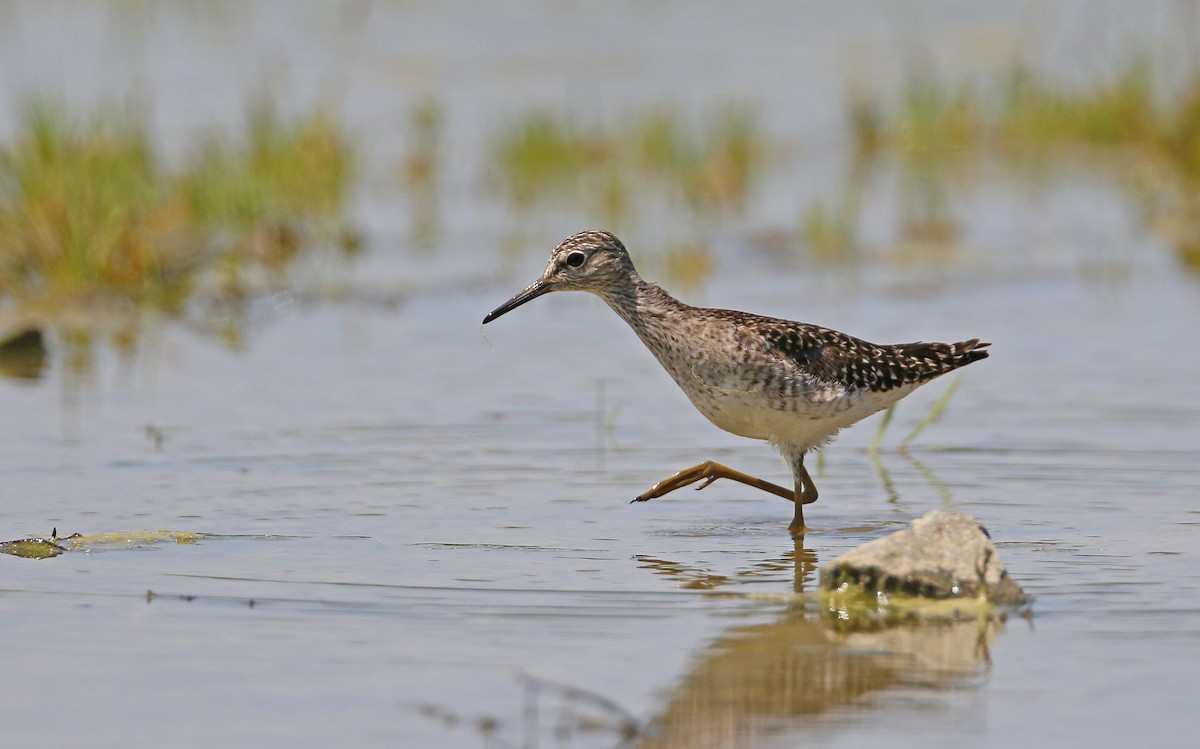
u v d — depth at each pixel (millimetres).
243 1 32781
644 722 7629
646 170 25062
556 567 10000
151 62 28469
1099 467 12312
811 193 24312
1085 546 10312
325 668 8242
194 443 13117
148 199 19906
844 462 12836
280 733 7488
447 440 13258
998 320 17484
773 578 9828
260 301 18766
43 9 31375
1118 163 26062
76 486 11836
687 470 11281
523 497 11688
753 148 25375
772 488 11297
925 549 9422
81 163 20047
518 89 28875
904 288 19031
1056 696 7902
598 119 26562
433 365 16000
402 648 8516
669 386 15234
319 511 11195
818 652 8523
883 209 23516
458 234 21891
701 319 11484
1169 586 9477
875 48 32125
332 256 20688
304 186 22594
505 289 19391
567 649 8539
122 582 9562
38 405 14477
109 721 7617
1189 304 18219
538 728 7570
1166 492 11609
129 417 14031
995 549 9547
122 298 18656
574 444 13211
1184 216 22719
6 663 8289
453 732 7512
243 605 9164
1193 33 30125
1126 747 7328
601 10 34312
